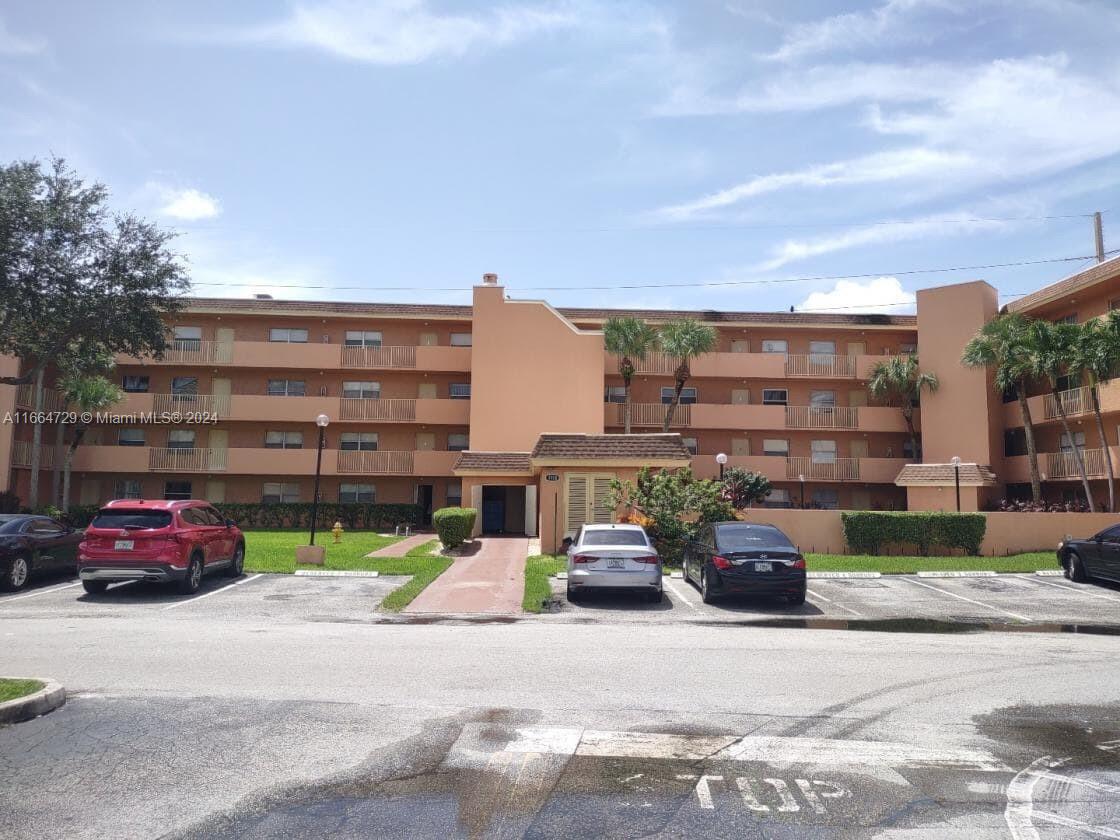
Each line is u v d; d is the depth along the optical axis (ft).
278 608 47.37
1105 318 97.19
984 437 115.75
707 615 47.03
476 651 33.47
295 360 126.21
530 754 20.11
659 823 16.05
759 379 133.90
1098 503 103.24
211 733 21.45
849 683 28.50
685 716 23.81
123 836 15.05
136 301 57.62
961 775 19.11
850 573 65.98
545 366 118.62
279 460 123.75
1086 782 18.74
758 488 117.70
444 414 127.24
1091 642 38.65
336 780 18.11
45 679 25.70
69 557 57.93
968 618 47.44
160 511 51.37
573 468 76.95
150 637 36.55
